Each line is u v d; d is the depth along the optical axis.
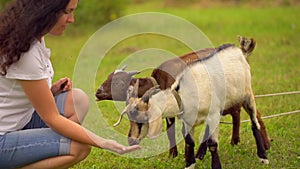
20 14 3.66
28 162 3.99
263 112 7.04
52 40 13.88
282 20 15.17
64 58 10.66
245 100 5.40
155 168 5.39
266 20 15.41
